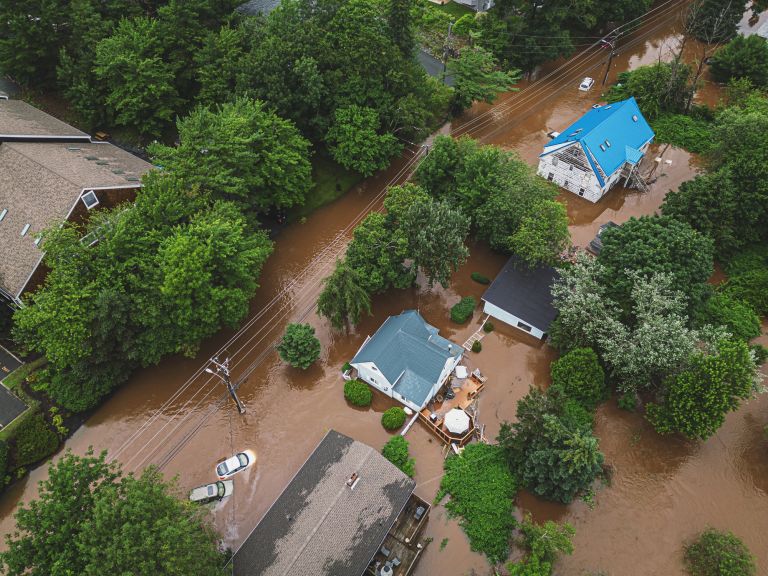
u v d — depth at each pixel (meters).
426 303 56.47
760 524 41.78
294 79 61.00
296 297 56.59
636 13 94.94
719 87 86.00
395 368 46.62
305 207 65.12
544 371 51.03
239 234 47.19
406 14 66.56
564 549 35.62
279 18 65.06
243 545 36.59
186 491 42.81
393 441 44.91
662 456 45.50
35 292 47.66
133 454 44.97
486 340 53.38
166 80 65.50
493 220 55.88
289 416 47.75
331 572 34.78
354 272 48.31
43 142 57.53
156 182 47.97
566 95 85.06
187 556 30.47
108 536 30.11
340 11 64.69
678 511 42.38
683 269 47.41
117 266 43.88
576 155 65.31
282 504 38.19
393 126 66.94
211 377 50.03
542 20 82.31
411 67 67.62
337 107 63.44
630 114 69.25
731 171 58.38
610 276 49.28
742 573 37.12
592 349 46.72
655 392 48.06
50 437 44.75
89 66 65.88
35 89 70.62
